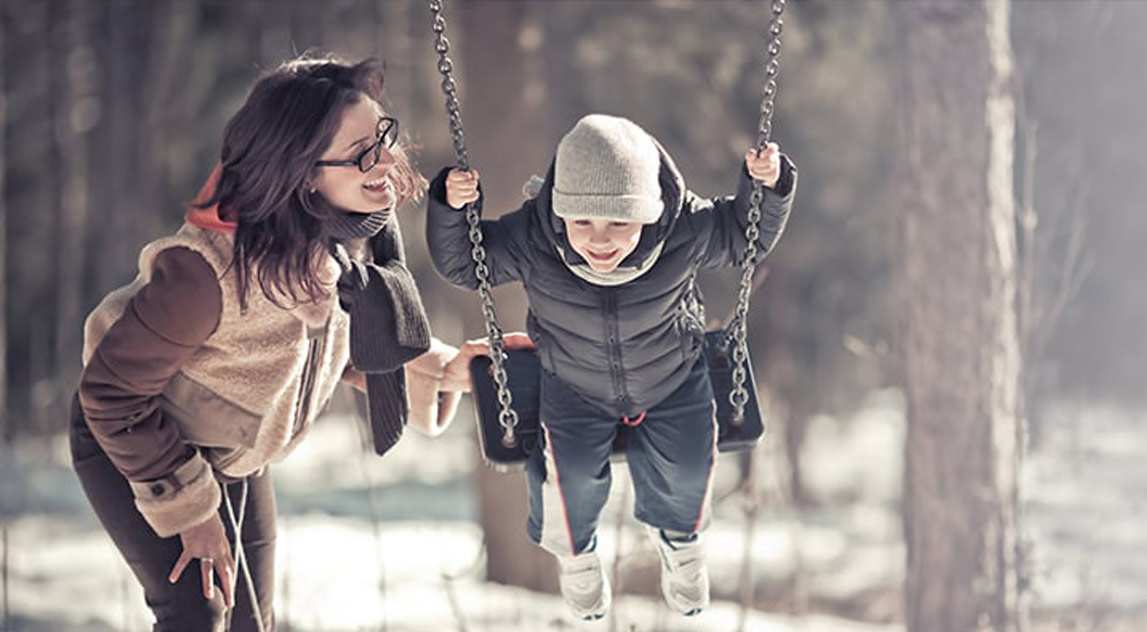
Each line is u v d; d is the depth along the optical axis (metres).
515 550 10.49
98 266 17.34
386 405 3.84
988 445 6.98
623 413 3.50
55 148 21.77
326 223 3.43
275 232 3.36
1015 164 12.16
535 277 3.37
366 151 3.38
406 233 19.23
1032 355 7.19
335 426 21.42
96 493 3.63
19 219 22.62
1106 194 16.66
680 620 7.90
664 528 3.62
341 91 3.36
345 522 13.09
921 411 7.05
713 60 15.59
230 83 19.52
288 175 3.32
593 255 3.17
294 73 3.41
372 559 10.59
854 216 16.47
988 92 6.94
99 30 17.44
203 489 3.53
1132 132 14.26
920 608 7.05
